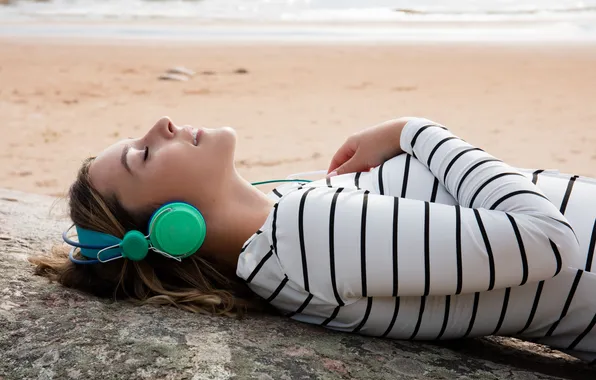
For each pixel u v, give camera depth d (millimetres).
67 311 2229
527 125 8383
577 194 2225
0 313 2186
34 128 8297
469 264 1973
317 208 2084
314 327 2311
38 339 2076
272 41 15609
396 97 10023
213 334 2158
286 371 1999
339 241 2043
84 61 12641
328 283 2092
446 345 2383
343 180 2461
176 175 2248
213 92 10359
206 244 2324
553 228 1968
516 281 2000
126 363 1985
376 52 14031
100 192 2285
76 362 1990
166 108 9305
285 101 9797
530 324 2168
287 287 2217
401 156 2430
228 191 2314
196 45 14797
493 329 2195
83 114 8969
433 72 11930
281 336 2205
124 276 2332
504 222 1968
